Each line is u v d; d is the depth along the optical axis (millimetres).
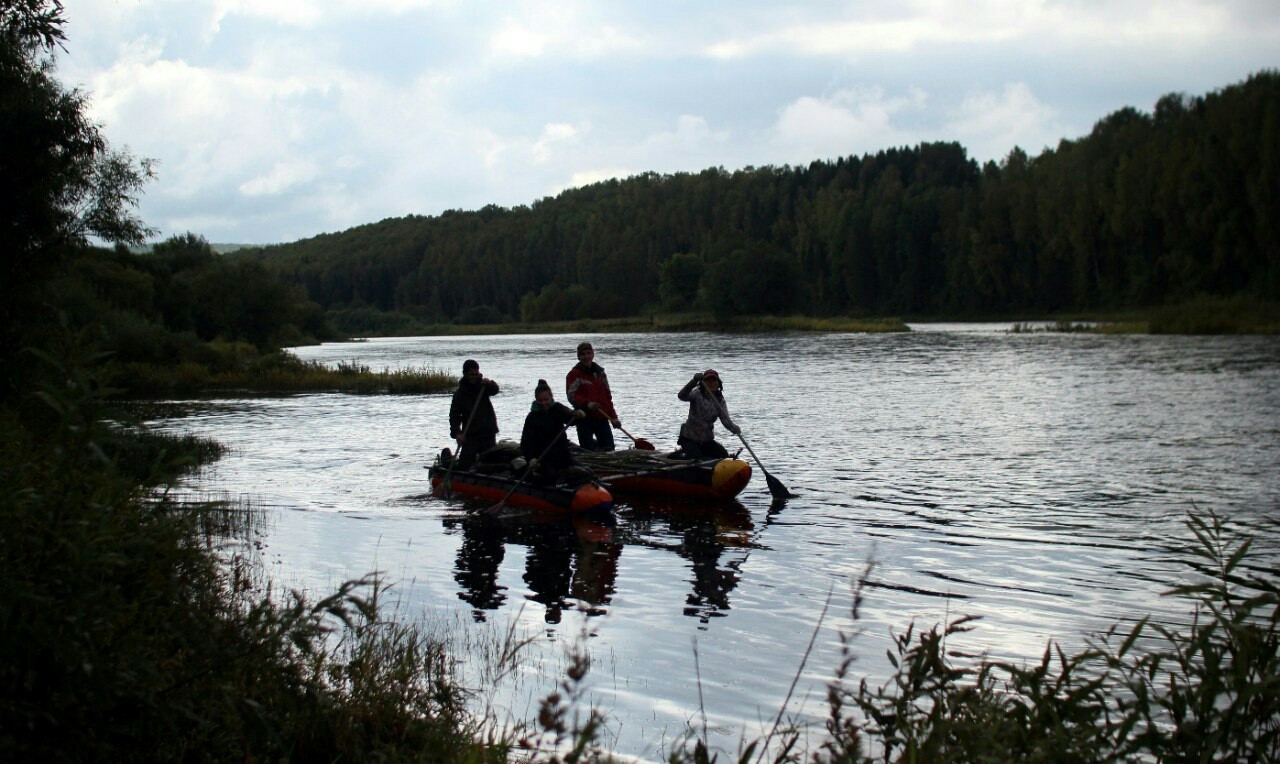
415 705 4742
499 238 188500
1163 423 18141
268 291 63375
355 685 4668
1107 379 28062
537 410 11344
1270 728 4020
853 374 32812
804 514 10766
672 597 7547
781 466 14102
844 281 136000
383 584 7875
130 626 3873
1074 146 115438
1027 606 7254
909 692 3857
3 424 4883
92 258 20125
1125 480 12523
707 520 10492
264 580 7695
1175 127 96250
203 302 61906
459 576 8203
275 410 25250
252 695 4043
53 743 3285
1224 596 4168
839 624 6859
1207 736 3629
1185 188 88188
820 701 5434
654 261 158125
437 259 186625
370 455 16344
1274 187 80562
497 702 5375
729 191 169000
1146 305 93688
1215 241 85000
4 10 13977
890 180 146375
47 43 14461
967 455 14875
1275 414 19156
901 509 10953
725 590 7742
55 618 3354
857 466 14023
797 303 111438
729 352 51750
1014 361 37406
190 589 4789
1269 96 84000
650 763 4605
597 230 171500
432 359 55594
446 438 18828
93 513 3686
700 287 117125
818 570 8336
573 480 11141
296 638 4031
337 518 10727
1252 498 11250
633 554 8992
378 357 59156
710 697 5500
